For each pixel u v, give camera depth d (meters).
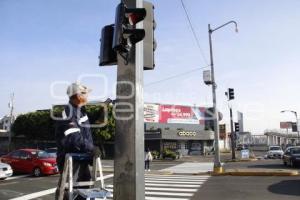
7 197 13.33
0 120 76.88
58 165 4.40
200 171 25.02
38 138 56.34
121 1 5.49
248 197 12.57
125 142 4.93
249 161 38.62
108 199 11.98
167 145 59.97
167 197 13.18
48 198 13.12
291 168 26.22
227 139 82.06
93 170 4.37
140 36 4.95
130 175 4.85
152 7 5.68
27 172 21.19
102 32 5.51
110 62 5.49
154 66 5.52
